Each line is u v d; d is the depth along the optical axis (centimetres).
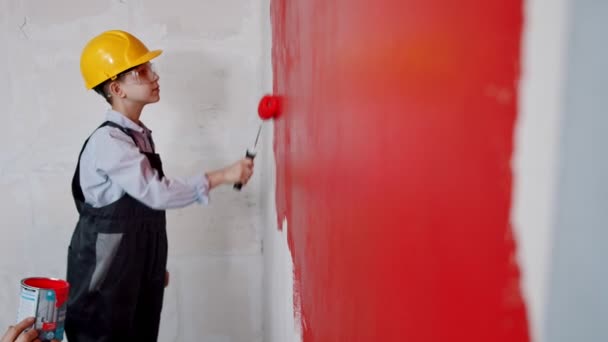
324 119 83
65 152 220
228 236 234
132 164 168
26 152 218
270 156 193
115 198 175
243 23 218
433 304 42
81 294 177
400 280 50
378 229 56
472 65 35
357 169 64
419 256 45
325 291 87
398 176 50
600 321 25
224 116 225
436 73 40
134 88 179
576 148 26
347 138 69
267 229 209
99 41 178
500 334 32
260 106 163
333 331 81
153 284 192
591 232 25
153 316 196
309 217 101
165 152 224
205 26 217
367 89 59
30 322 132
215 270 236
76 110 217
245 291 238
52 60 212
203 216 232
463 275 37
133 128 181
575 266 26
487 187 33
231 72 221
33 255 226
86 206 179
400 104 48
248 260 237
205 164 227
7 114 214
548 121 27
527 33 29
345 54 68
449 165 39
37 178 221
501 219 32
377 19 54
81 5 210
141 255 181
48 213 224
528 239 29
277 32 158
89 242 177
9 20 208
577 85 25
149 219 182
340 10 70
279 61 153
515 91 30
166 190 169
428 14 42
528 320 30
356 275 66
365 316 62
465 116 36
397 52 49
